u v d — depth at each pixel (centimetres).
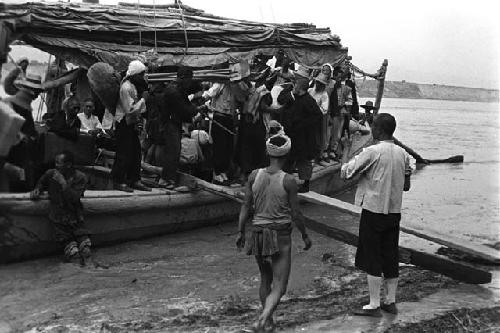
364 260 615
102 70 840
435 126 3916
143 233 890
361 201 625
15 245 739
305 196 884
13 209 725
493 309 641
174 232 938
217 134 999
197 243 886
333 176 1301
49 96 1100
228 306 625
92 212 797
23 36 807
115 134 875
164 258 801
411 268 805
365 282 726
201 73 929
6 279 690
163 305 625
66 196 752
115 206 820
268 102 996
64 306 615
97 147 1047
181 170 999
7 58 751
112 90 850
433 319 603
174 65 966
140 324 568
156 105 915
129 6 1088
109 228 834
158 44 966
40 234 758
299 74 974
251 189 574
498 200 1281
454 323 598
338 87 1315
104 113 1015
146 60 913
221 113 995
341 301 655
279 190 556
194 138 1009
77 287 674
